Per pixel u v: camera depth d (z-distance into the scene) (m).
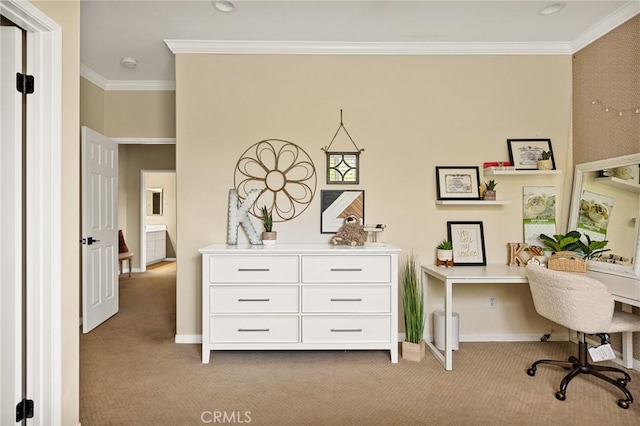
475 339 3.29
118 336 3.37
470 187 3.26
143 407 2.16
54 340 1.71
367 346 2.79
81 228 3.48
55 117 1.72
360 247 2.90
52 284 1.71
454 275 2.73
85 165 3.41
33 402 1.70
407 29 3.00
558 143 3.31
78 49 1.91
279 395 2.30
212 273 2.77
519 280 2.71
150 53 3.36
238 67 3.24
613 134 2.87
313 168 3.27
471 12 2.74
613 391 2.35
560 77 3.31
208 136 3.23
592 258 2.98
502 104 3.31
